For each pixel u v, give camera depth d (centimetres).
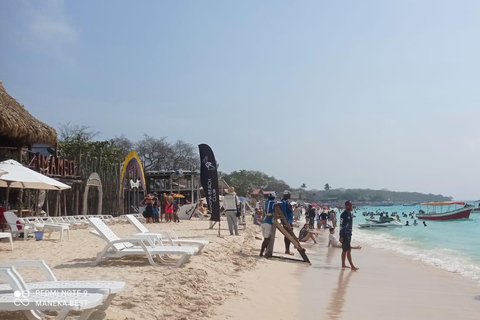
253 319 635
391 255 1828
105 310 530
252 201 5778
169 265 884
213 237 1584
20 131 1728
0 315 491
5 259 957
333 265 1394
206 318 596
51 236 1561
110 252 888
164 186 4547
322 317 704
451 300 902
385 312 765
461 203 6131
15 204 2134
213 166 1598
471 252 2000
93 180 2709
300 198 14188
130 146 7269
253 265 1143
